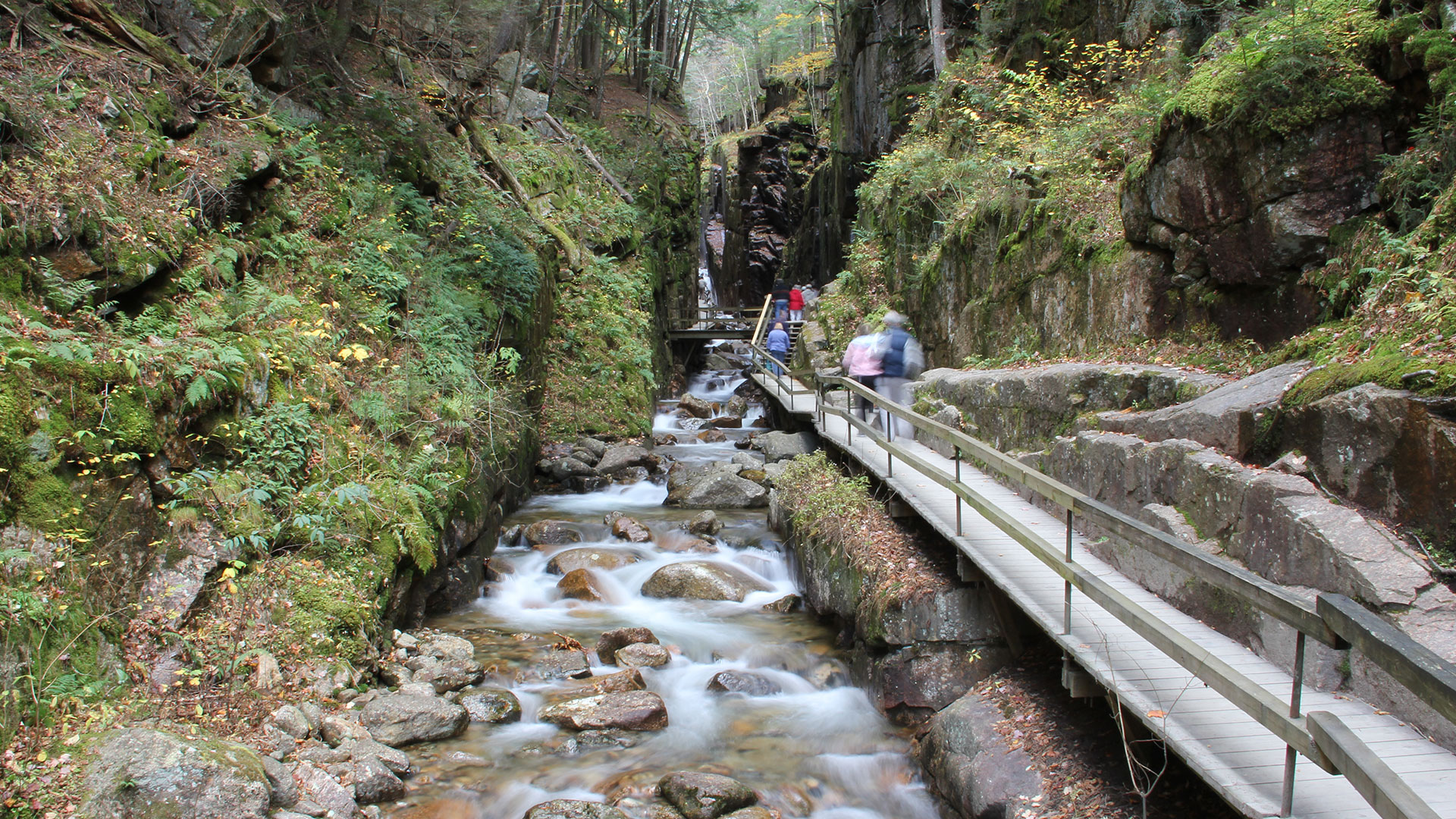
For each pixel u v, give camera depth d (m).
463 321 10.06
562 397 15.27
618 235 19.69
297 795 4.50
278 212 8.56
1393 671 2.31
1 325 5.02
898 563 6.91
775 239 45.44
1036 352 10.12
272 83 10.39
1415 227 5.41
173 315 6.52
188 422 5.83
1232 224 6.77
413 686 6.13
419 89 15.49
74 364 5.11
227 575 5.42
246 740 4.80
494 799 5.11
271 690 5.26
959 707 5.51
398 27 17.42
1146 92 9.70
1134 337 8.07
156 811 3.94
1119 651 4.45
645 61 29.17
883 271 18.61
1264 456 4.88
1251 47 6.55
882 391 10.98
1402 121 5.93
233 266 7.39
